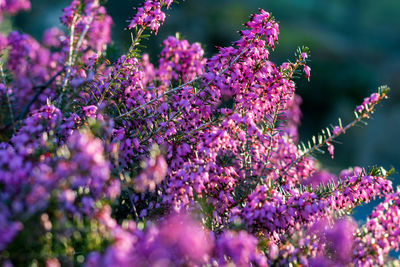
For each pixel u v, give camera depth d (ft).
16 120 11.84
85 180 7.53
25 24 48.55
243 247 8.04
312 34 94.43
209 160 10.13
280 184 12.22
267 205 9.62
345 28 115.85
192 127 11.66
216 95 11.65
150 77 15.31
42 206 7.34
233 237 8.35
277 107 12.29
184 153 11.07
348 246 10.62
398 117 50.37
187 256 8.11
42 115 9.50
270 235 10.12
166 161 11.14
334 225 11.01
